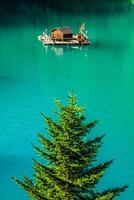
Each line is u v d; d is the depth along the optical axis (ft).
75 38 451.12
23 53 424.87
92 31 519.19
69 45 447.01
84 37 453.99
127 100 304.50
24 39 479.00
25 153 214.48
